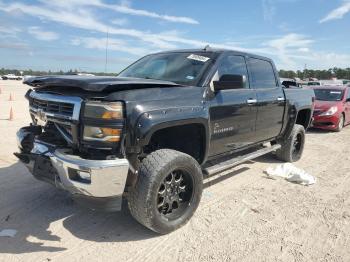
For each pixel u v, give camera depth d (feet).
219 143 14.98
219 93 14.51
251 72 17.67
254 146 19.08
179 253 11.15
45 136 12.41
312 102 23.91
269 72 19.56
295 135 22.38
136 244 11.57
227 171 20.08
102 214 13.58
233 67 16.11
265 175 19.72
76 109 10.97
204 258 10.93
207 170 14.52
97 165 10.43
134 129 10.98
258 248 11.66
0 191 15.29
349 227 13.52
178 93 12.74
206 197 15.87
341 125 39.83
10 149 22.08
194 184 12.82
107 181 10.59
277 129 20.21
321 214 14.62
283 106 20.13
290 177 18.92
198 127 13.65
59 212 13.58
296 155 23.59
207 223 13.26
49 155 11.49
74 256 10.73
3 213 13.26
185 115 12.39
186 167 12.37
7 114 40.98
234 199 15.81
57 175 11.62
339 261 11.17
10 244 11.19
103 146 10.77
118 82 11.11
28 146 13.16
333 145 30.50
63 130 11.79
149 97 11.66
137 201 11.45
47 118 12.07
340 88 41.75
